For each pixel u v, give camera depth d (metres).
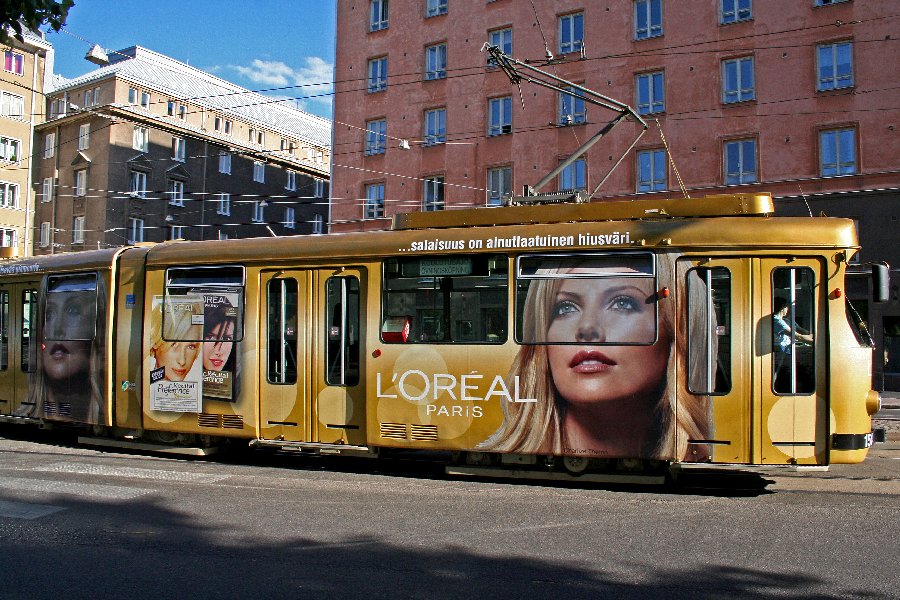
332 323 9.94
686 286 8.59
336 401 9.84
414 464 10.85
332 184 34.47
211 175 49.78
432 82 32.22
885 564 5.95
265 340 10.32
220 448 11.39
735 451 8.33
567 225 9.02
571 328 8.88
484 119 30.84
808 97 25.59
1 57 44.28
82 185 44.69
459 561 6.05
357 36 34.28
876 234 24.70
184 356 10.88
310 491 8.79
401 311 9.59
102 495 8.53
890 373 24.78
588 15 28.88
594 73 28.66
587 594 5.30
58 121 45.44
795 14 25.81
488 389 9.13
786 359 8.30
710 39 26.91
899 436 13.89
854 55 25.06
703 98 26.94
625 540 6.65
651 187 27.61
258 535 6.84
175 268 11.09
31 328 12.61
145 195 45.66
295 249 10.22
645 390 8.60
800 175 25.61
